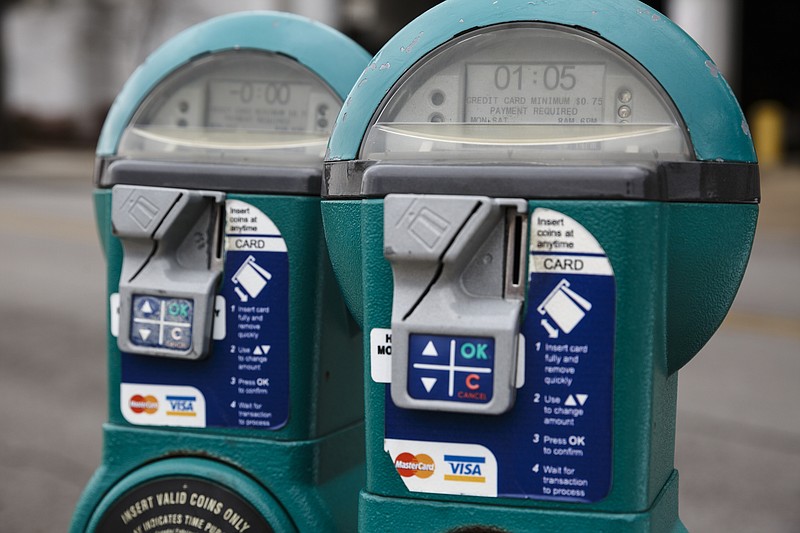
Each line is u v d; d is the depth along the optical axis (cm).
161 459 255
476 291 204
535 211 200
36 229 1307
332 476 266
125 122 267
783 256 1120
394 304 205
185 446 254
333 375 265
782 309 836
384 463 212
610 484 201
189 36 270
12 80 2786
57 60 2816
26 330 762
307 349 251
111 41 2762
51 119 2883
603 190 195
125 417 257
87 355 697
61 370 660
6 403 593
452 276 204
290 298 248
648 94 210
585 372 200
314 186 246
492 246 203
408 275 205
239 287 249
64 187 1977
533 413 203
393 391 206
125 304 250
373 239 208
